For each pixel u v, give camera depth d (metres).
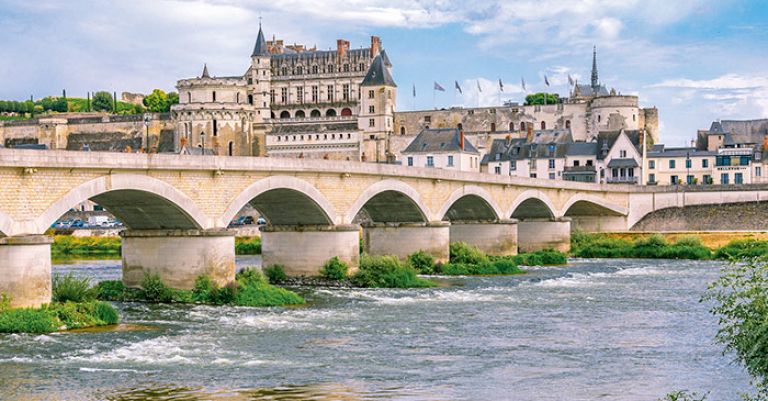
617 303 56.81
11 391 31.73
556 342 42.94
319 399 31.48
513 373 36.25
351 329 46.03
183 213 54.41
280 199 65.44
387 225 79.69
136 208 54.97
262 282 57.91
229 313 50.56
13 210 43.78
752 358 27.22
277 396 31.80
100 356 37.59
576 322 49.06
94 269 80.12
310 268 67.25
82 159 46.59
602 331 46.12
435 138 141.62
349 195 68.44
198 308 52.25
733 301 28.38
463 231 90.75
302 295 60.22
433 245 78.38
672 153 147.75
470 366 37.44
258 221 143.62
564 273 77.75
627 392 33.28
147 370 35.34
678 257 94.62
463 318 50.25
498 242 89.62
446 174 80.06
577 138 187.88
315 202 64.88
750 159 143.50
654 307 54.94
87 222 146.88
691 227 112.69
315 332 44.88
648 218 115.75
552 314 51.97
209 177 55.47
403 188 74.69
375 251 80.12
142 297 55.75
